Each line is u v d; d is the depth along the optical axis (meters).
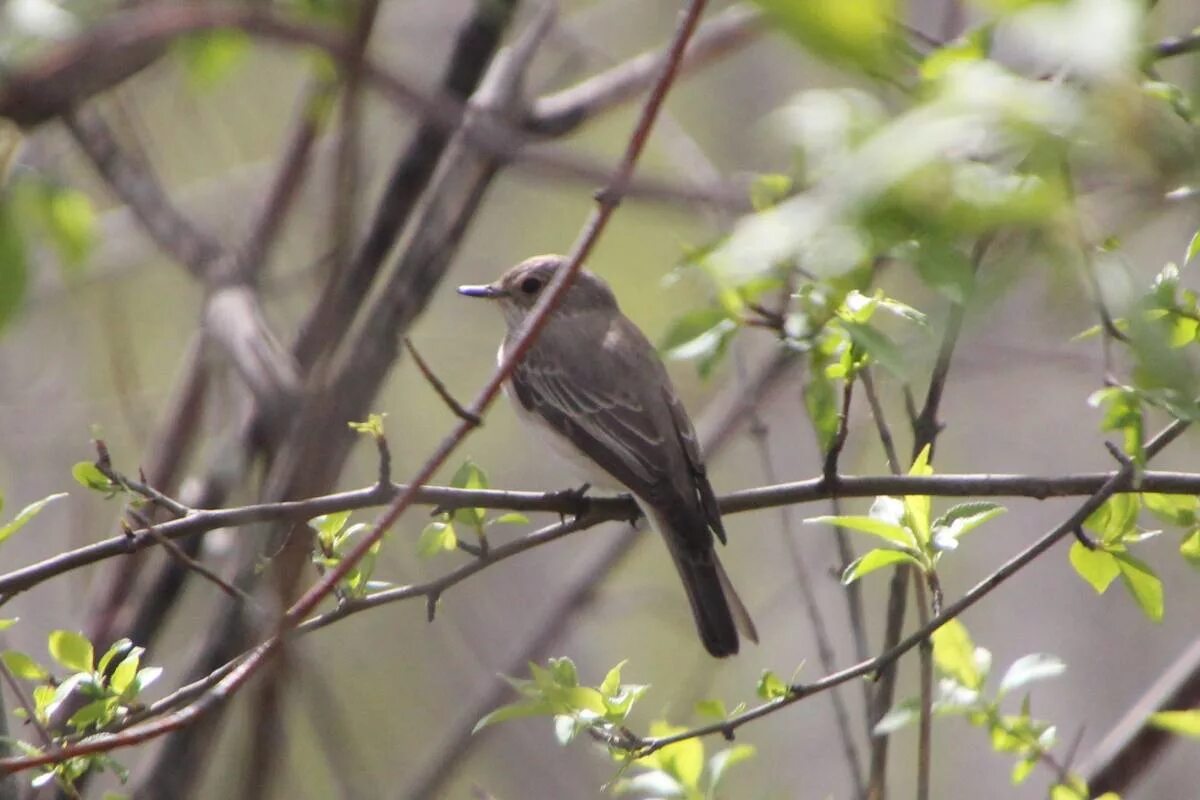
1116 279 5.00
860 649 9.19
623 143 17.92
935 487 8.42
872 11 3.60
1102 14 3.58
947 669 8.15
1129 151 4.03
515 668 13.37
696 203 5.28
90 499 14.16
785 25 3.60
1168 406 6.42
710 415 15.65
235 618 9.80
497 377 6.70
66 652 7.61
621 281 18.47
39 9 5.50
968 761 16.52
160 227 11.51
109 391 16.06
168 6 5.32
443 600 16.78
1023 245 4.78
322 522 8.20
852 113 4.62
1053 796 7.88
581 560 17.08
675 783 8.32
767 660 17.20
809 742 16.80
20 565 14.84
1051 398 17.33
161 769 10.46
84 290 14.66
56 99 4.84
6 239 5.47
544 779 15.97
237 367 10.26
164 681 14.04
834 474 8.61
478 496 8.62
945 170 4.25
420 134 10.15
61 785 7.34
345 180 6.91
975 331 5.47
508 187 18.16
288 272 14.36
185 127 15.62
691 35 5.63
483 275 18.78
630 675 17.45
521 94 11.57
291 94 16.03
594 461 11.12
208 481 11.02
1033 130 4.05
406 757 16.30
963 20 10.98
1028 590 16.62
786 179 7.12
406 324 10.02
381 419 8.24
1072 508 16.86
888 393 14.07
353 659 16.66
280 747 8.50
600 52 13.53
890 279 10.15
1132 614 16.36
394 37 14.73
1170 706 9.55
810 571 15.45
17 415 15.65
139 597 11.64
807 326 7.57
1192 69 4.49
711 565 10.28
